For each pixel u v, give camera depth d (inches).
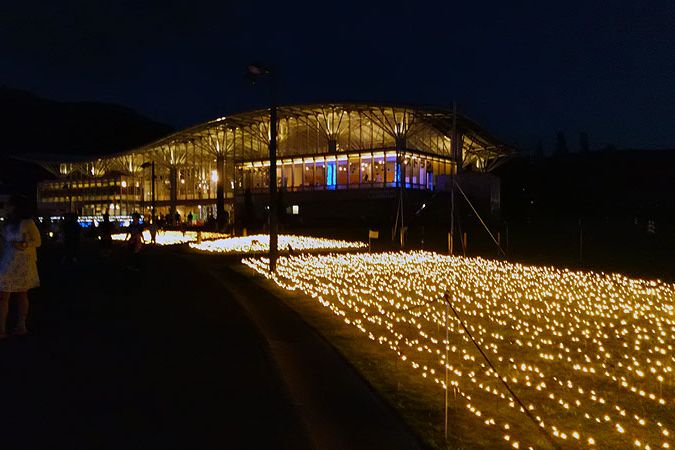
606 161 5113.2
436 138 2684.5
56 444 198.2
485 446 224.8
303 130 2714.1
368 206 2463.1
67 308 490.9
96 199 4030.5
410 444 219.3
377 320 486.6
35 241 373.1
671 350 403.5
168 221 3053.6
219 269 893.8
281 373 300.8
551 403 285.7
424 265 992.2
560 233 1520.7
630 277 856.9
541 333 459.2
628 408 282.4
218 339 375.2
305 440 210.1
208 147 3137.3
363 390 286.8
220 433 213.8
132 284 663.8
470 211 1988.2
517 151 2979.8
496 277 829.8
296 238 1676.9
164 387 268.8
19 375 282.4
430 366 344.5
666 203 3841.0
